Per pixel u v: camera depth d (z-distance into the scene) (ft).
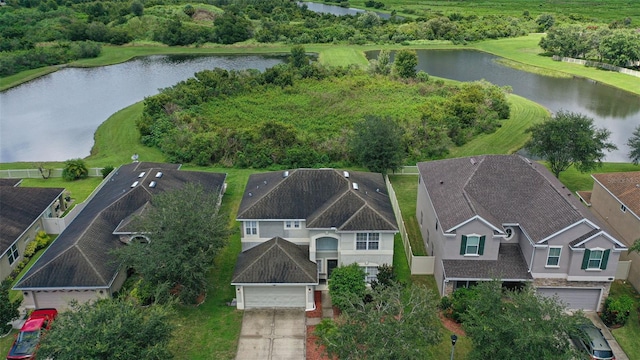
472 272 114.93
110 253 115.55
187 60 408.87
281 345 105.60
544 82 339.98
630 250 113.91
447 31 478.18
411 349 82.28
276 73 303.48
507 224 118.83
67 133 245.45
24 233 135.54
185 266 106.11
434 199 130.31
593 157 169.78
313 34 463.01
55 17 490.08
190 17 518.78
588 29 414.21
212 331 109.40
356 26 495.00
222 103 264.93
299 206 127.13
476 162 135.64
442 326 110.42
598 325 112.88
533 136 178.29
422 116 230.89
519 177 129.39
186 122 228.02
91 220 129.39
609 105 290.56
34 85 333.62
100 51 417.90
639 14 595.47
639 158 185.68
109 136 234.17
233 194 172.45
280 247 118.83
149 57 421.59
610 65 368.89
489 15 560.20
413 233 149.48
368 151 176.14
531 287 97.55
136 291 112.27
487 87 274.36
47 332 87.92
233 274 116.98
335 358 100.17
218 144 202.08
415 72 326.65
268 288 115.65
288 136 205.36
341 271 116.06
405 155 198.39
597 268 112.27
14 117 269.64
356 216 119.44
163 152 208.95
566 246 111.34
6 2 540.93
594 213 150.20
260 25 490.08
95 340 79.87
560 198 119.65
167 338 90.12
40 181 185.88
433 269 128.57
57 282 111.14
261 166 196.75
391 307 90.58
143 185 142.41
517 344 83.87
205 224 112.88
